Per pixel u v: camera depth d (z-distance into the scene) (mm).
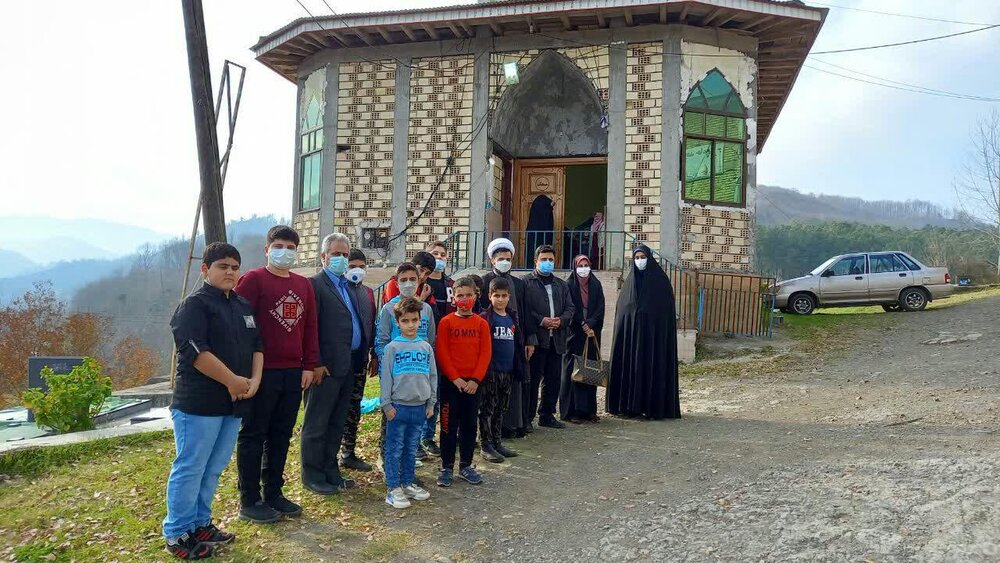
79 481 6012
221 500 5605
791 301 18047
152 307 89062
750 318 14258
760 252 85625
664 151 13766
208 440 4562
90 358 8422
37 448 6418
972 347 12164
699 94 14016
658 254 13055
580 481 6035
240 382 4523
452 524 5141
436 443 7215
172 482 4539
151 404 11234
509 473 6328
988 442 6152
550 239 15883
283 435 5254
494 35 14602
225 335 4570
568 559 4492
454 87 14797
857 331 15000
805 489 5273
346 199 15258
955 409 7719
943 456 5785
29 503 5516
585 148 15859
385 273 14773
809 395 9367
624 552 4512
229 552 4652
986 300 17984
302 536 4914
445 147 14789
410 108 15000
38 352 38188
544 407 8094
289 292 5199
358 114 15281
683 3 12992
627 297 8758
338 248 5910
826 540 4320
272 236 5203
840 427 7395
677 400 8445
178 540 4582
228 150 10812
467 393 6035
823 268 18219
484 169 14539
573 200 16766
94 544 4777
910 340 13641
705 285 13898
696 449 6848
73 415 8055
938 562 3883
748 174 14289
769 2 13305
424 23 14109
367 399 9156
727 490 5477
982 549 3949
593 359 8430
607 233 13898
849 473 5547
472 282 6117
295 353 5199
